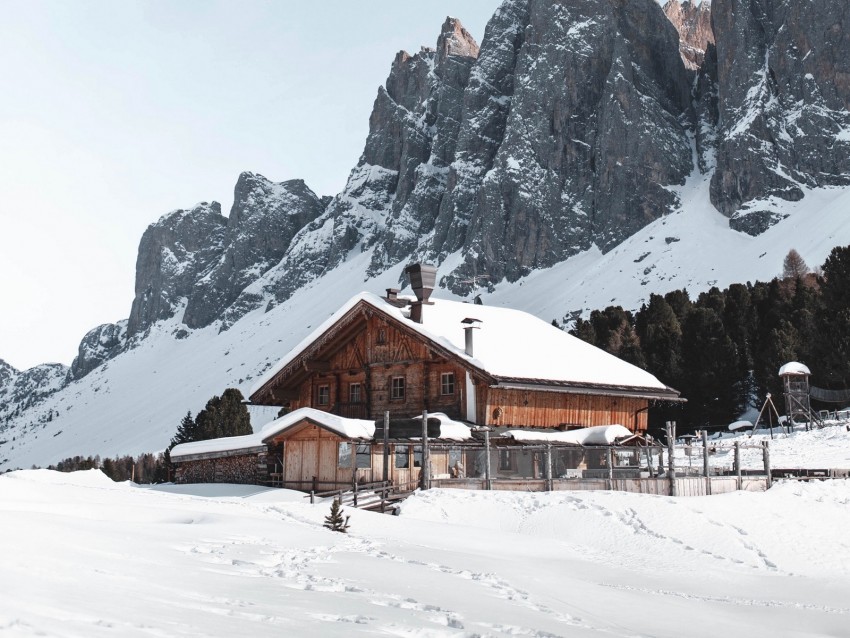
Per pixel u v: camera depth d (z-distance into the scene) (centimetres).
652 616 1412
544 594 1459
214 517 2052
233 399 6625
